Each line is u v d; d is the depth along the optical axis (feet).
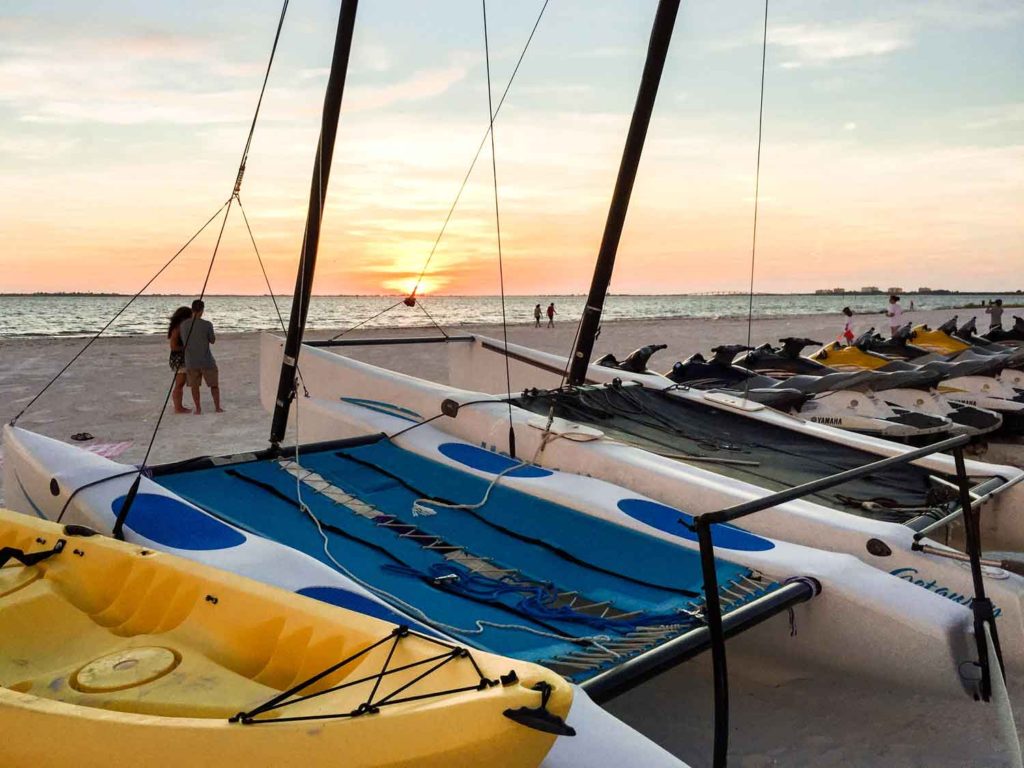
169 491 14.76
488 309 364.38
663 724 12.33
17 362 57.62
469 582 12.59
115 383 45.68
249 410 36.29
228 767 6.68
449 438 19.74
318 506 15.58
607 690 9.32
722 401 23.39
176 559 10.93
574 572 13.11
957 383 31.78
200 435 30.48
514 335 106.52
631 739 8.42
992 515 17.48
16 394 41.24
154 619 10.62
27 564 11.39
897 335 37.40
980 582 11.00
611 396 23.45
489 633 10.79
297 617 9.38
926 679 11.85
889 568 13.97
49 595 10.80
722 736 7.66
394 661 8.24
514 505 16.06
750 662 13.80
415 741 6.67
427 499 16.22
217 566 11.57
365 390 21.93
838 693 13.10
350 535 14.32
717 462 18.47
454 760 6.61
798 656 13.14
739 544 14.14
